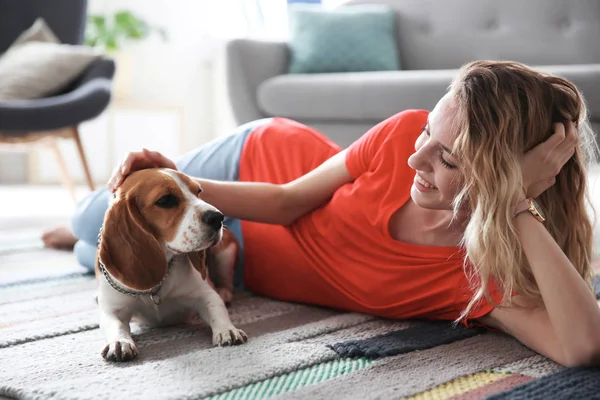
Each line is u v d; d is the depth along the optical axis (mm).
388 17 3891
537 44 3609
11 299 1846
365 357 1292
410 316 1503
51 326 1544
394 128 1541
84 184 5152
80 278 2109
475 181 1226
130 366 1254
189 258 1466
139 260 1341
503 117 1208
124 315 1431
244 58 3691
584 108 1316
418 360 1263
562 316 1190
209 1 5387
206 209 1361
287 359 1261
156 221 1367
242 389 1134
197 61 5520
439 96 3082
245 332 1477
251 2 5121
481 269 1265
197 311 1502
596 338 1169
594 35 3469
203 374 1188
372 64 3756
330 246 1589
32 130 3035
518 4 3682
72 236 2592
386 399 1077
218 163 1891
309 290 1674
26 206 4070
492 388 1132
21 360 1314
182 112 5207
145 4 5461
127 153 1440
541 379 1134
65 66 3389
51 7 3848
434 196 1324
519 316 1312
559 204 1376
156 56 5496
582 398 1062
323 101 3389
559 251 1242
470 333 1412
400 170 1498
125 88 5180
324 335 1438
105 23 5148
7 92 3301
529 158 1247
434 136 1261
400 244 1467
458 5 3844
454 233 1414
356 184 1551
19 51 3531
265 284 1793
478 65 1297
